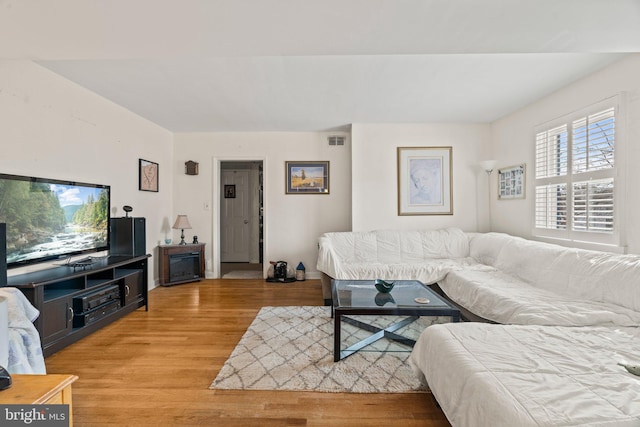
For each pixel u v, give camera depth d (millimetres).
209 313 3338
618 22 1619
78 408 1726
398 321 3012
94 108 3299
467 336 1614
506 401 1084
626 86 2469
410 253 4219
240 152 5031
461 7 1487
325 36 1768
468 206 4598
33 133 2602
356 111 4004
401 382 1985
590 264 2318
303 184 5012
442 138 4586
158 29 1671
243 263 6926
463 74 2875
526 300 2256
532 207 3631
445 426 1588
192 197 5051
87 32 1701
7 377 991
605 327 1793
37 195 2566
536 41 1839
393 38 1799
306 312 3359
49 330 2328
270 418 1647
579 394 1126
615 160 2529
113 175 3604
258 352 2398
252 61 2621
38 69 2646
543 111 3463
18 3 1411
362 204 4629
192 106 3760
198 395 1850
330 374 2076
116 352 2408
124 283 3203
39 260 2574
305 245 5027
